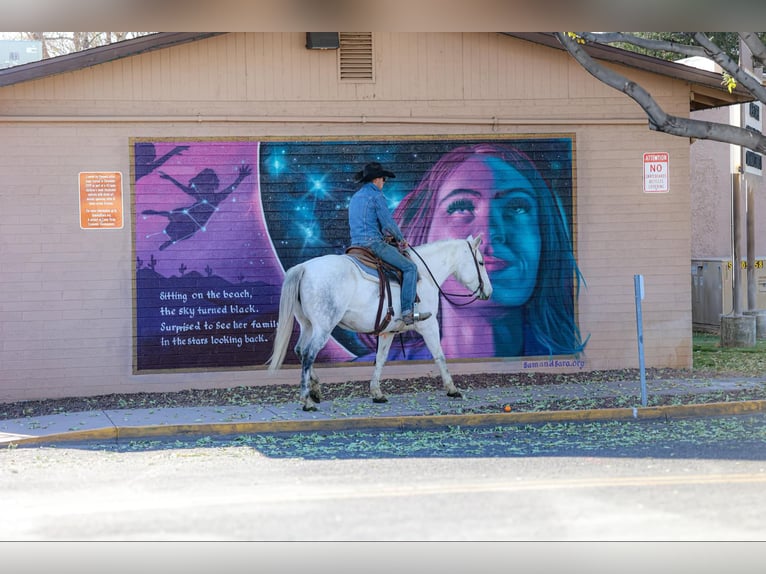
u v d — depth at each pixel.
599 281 14.95
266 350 14.28
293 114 14.26
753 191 18.92
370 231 12.31
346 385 14.21
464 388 13.77
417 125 14.53
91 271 13.88
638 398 12.54
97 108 13.85
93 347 13.88
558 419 11.66
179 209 14.06
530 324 14.86
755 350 17.50
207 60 14.06
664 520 6.84
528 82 14.74
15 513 7.30
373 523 6.82
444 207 14.61
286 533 6.58
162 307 14.04
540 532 6.55
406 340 14.62
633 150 14.97
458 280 13.27
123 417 11.84
